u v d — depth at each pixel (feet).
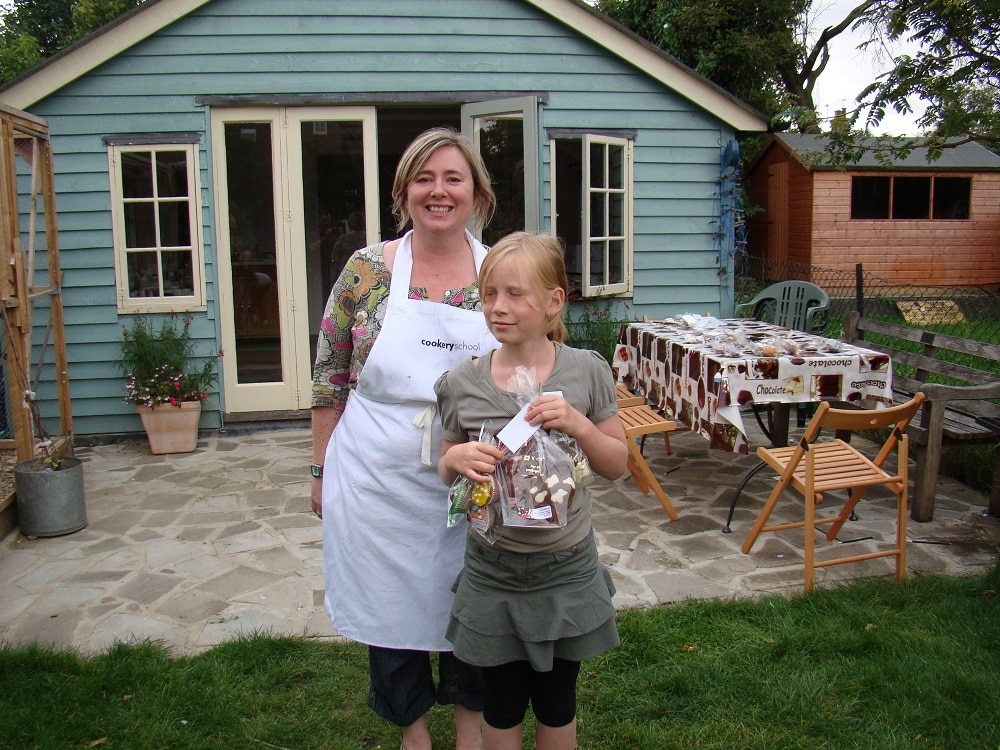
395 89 21.89
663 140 23.43
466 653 6.49
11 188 15.46
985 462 16.66
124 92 21.02
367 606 7.42
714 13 51.21
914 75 19.92
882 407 14.53
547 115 22.66
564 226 23.25
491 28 22.11
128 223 21.40
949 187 53.36
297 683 9.70
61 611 11.80
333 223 23.76
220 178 21.50
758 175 57.88
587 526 6.57
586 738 8.63
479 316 7.16
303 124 22.00
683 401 15.61
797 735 8.54
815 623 10.74
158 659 10.18
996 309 35.22
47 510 14.70
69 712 9.12
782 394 14.06
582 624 6.39
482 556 6.46
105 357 21.52
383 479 7.25
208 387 21.93
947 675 9.39
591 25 22.24
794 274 53.47
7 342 15.26
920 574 12.36
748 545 13.43
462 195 6.97
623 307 23.94
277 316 22.35
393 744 8.58
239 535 14.83
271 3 21.18
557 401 6.08
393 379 7.16
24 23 67.56
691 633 10.62
